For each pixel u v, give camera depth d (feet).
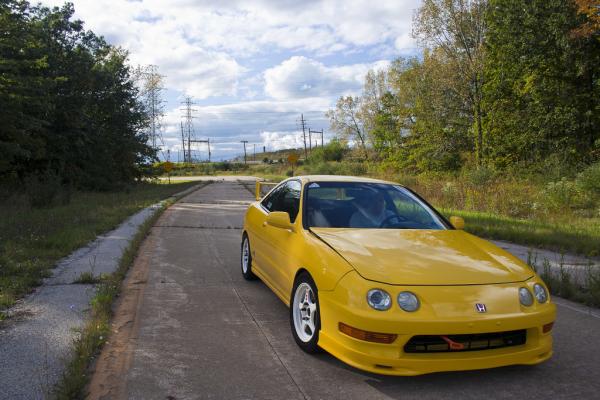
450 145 104.88
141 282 19.35
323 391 10.30
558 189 50.16
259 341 13.21
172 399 9.73
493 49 89.04
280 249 15.20
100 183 90.84
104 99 100.78
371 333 9.98
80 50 89.71
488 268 11.41
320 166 171.53
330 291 11.07
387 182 17.16
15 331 12.92
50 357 11.24
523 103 90.99
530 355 10.60
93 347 11.95
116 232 31.76
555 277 20.90
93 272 19.74
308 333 12.52
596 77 79.61
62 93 84.48
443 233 13.99
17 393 9.43
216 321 14.82
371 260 11.28
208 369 11.27
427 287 10.34
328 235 13.21
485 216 45.06
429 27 89.30
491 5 86.84
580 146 81.00
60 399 9.17
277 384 10.57
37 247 24.53
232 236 33.04
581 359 12.55
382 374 10.59
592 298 17.99
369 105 175.94
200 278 20.43
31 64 62.69
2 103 55.83
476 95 93.45
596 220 41.37
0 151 59.21
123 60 109.09
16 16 60.75
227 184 143.64
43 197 48.29
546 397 10.28
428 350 10.06
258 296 17.80
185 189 104.42
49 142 80.84
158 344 12.74
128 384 10.31
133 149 111.55
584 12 67.21
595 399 10.21
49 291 16.90
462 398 10.16
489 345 10.32
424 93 104.01
